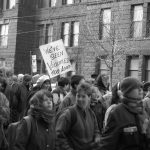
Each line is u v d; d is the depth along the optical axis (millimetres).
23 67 42031
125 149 4984
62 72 14766
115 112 5047
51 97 6145
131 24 30766
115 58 30766
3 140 6758
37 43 42156
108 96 9320
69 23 38344
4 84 11133
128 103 5082
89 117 6637
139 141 5008
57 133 6242
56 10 39938
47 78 10570
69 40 37969
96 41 32531
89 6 34531
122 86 5164
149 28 29719
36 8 42656
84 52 34625
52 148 6156
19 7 41781
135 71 30344
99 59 32656
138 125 5000
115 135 4977
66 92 10664
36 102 6039
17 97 12273
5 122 7984
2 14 43812
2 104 8508
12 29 42312
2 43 44031
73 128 6406
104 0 33000
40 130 6062
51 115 6105
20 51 41906
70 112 6426
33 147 5996
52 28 40625
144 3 30250
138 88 5090
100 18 33031
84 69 34375
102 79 10312
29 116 6117
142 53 29781
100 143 5102
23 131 6016
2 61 43719
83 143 6363
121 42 30625
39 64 41562
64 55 14812
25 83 12523
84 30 34500
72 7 37938
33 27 42656
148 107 8648
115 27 31047
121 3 31688
